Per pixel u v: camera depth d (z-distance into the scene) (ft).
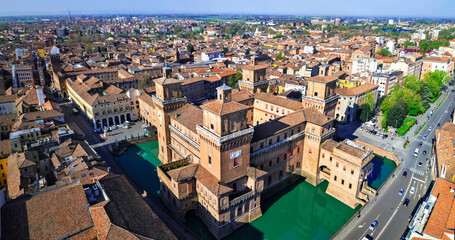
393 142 451.53
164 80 349.61
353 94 529.45
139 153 428.97
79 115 572.51
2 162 332.19
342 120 542.57
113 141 458.91
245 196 272.31
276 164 331.36
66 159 320.09
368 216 289.53
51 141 362.74
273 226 296.30
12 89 586.86
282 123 331.16
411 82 618.85
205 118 268.41
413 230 229.66
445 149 355.56
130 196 232.53
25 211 197.16
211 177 272.10
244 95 439.22
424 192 324.60
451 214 223.51
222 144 253.24
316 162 344.49
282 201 330.54
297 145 348.59
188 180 274.36
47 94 574.15
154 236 189.06
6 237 181.88
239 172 279.90
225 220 264.52
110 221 186.70
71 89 627.05
